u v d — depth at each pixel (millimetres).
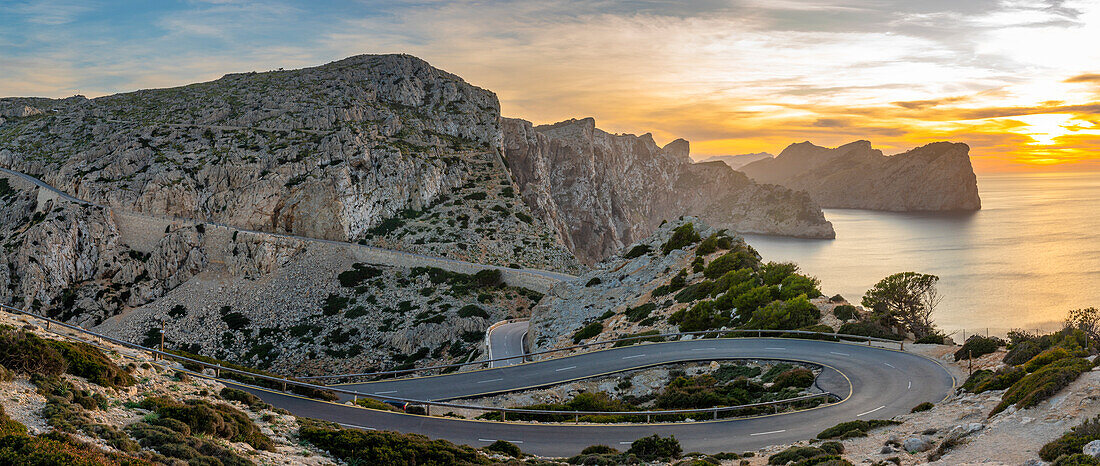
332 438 32688
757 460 35406
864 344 62688
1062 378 33500
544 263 162375
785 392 50656
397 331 126125
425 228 168500
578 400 52344
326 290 145750
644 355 66688
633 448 38031
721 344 66750
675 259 105250
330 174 168500
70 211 156000
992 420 33250
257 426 33281
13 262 148750
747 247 103438
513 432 43812
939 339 62219
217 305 143375
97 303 144875
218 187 169875
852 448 34625
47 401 27766
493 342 100688
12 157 190375
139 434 26594
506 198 189375
